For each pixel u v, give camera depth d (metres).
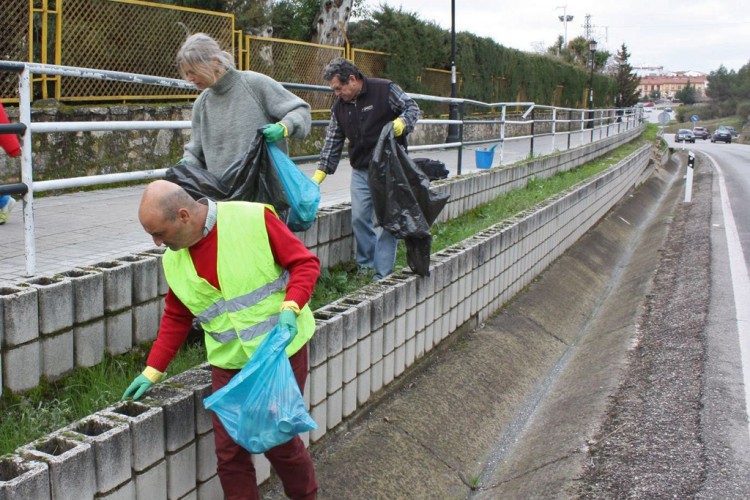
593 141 21.97
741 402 5.10
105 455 2.79
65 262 4.42
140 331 4.07
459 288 6.38
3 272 4.11
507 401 6.03
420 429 4.97
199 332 4.23
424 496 4.44
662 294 8.75
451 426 5.24
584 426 5.08
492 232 7.45
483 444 5.32
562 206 10.51
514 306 7.89
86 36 9.38
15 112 7.98
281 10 16.89
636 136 35.44
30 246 3.98
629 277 10.77
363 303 4.69
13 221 5.86
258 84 4.03
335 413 4.43
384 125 5.40
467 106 24.02
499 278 7.54
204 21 11.27
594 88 42.62
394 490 4.32
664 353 6.37
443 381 5.68
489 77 25.95
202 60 3.83
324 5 17.39
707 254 10.76
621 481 4.08
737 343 6.41
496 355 6.56
